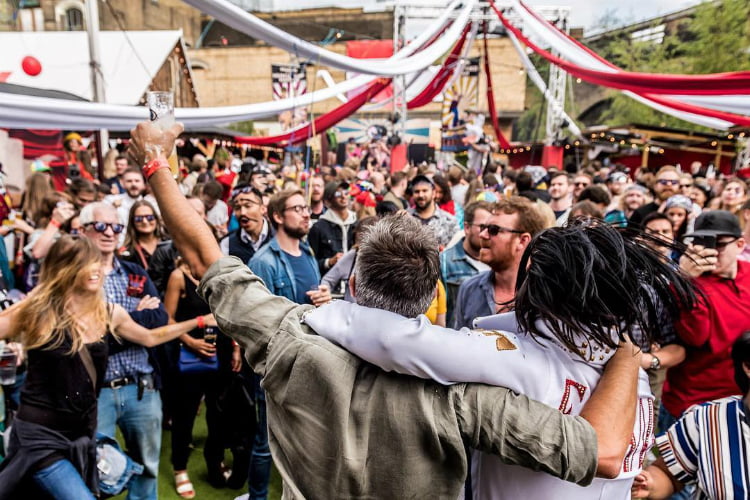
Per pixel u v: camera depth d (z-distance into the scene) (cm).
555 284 83
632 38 2534
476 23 1128
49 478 180
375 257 93
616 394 84
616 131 1530
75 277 183
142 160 105
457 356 81
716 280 207
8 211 384
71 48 747
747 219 335
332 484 85
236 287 100
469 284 236
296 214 259
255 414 275
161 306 240
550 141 1394
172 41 894
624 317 83
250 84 2570
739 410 138
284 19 2041
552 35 702
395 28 1080
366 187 552
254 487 251
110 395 221
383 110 2350
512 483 90
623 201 572
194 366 271
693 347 212
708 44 2247
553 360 87
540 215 208
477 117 1466
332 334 89
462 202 716
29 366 185
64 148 683
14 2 883
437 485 84
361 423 84
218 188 489
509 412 80
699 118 689
